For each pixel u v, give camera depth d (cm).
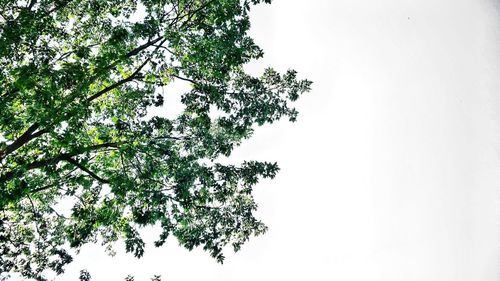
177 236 1182
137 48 1165
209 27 1188
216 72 1195
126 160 1208
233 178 1255
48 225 1408
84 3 1259
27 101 875
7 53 855
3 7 919
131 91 1248
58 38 1193
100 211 1131
